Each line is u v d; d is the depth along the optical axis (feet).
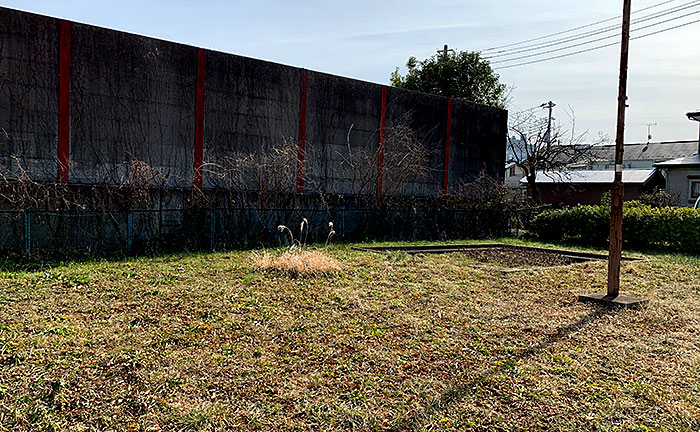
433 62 89.56
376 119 51.24
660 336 17.83
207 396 11.87
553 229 54.03
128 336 15.69
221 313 18.78
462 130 59.41
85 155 34.81
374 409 11.44
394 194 52.08
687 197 84.89
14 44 32.12
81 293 21.25
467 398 12.15
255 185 42.34
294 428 10.53
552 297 23.77
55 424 10.25
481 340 16.69
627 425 11.03
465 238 54.65
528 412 11.55
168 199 37.63
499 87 89.92
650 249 47.06
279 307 19.98
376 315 19.35
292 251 32.45
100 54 35.24
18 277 23.88
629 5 22.85
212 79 40.34
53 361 13.38
